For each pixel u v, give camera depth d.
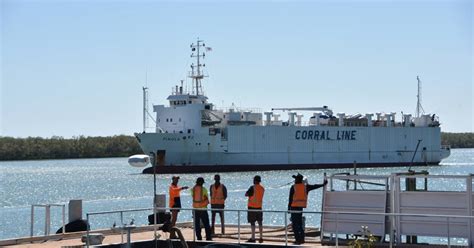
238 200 86.88
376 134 180.12
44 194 113.81
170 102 162.88
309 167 170.50
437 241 37.16
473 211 25.66
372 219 27.05
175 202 31.20
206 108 160.75
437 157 190.12
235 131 160.88
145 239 29.62
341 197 27.89
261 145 164.00
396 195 26.89
